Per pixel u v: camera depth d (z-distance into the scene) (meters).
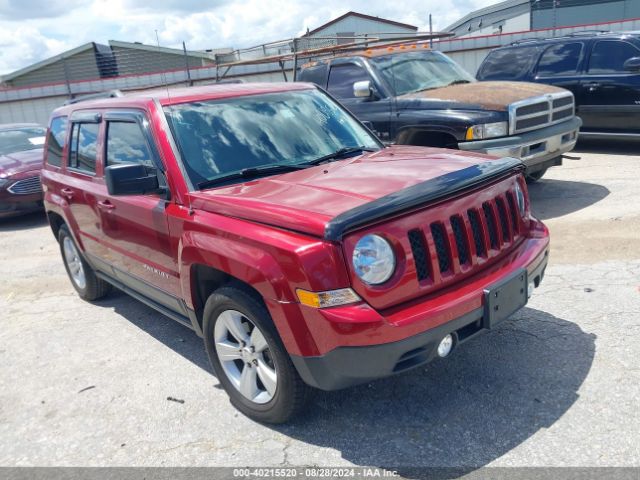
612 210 6.75
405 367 2.93
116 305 5.76
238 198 3.35
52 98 22.62
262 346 3.29
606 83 9.40
